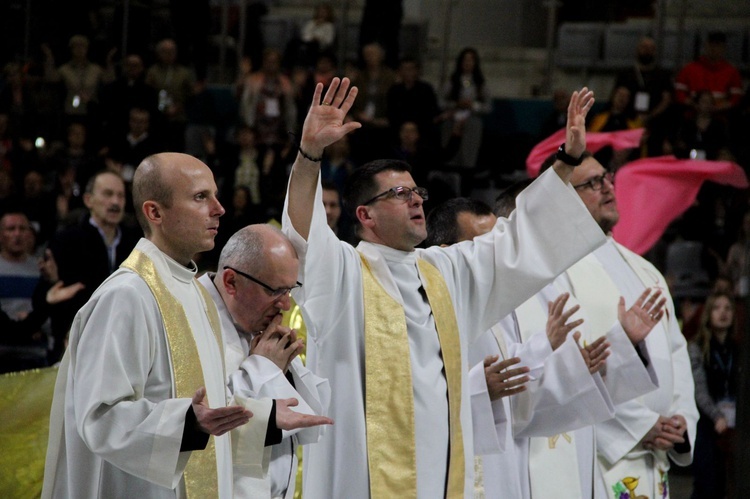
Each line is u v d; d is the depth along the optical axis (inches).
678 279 645.3
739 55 879.7
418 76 712.4
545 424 276.1
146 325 199.8
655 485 319.6
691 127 696.4
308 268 233.3
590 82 920.9
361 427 236.5
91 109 696.4
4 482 299.0
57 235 406.0
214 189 212.7
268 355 222.8
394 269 248.7
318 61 741.3
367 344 239.0
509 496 274.2
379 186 248.1
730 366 475.8
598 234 248.5
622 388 284.5
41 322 393.7
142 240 210.7
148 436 188.1
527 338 295.9
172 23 829.8
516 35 951.6
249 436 209.2
